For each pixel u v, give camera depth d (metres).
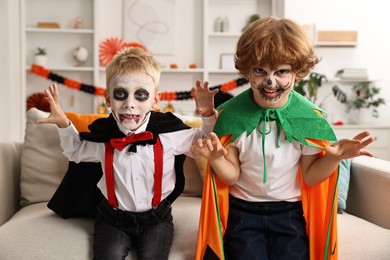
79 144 1.50
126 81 1.40
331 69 4.38
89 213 1.60
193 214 1.67
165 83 4.50
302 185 1.44
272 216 1.41
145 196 1.45
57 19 4.38
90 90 4.15
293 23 1.34
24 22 4.15
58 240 1.42
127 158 1.44
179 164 1.55
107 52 4.25
